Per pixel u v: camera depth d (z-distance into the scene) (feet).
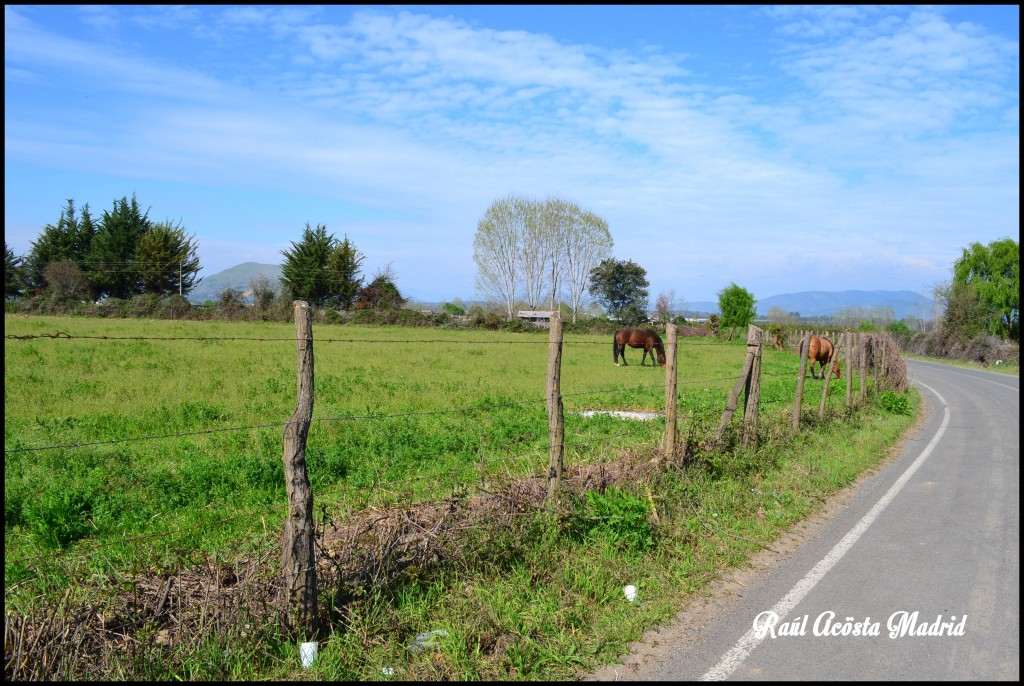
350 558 16.63
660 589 18.78
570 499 21.99
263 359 83.35
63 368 65.82
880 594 19.19
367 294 209.36
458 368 81.66
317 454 30.32
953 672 14.98
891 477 34.40
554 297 247.50
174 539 20.13
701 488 26.55
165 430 37.81
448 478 26.45
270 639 14.43
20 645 13.08
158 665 13.41
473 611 16.39
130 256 210.38
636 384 69.31
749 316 207.41
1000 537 24.61
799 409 39.70
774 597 18.89
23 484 25.98
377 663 14.43
